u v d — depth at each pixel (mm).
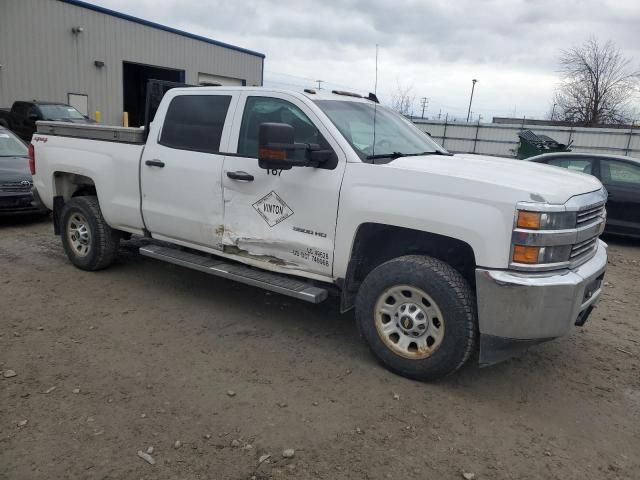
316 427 3293
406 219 3695
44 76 22562
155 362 4047
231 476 2826
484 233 3430
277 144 3723
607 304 5965
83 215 5945
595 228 3883
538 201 3338
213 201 4730
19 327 4574
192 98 4980
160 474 2818
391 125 4859
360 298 4023
